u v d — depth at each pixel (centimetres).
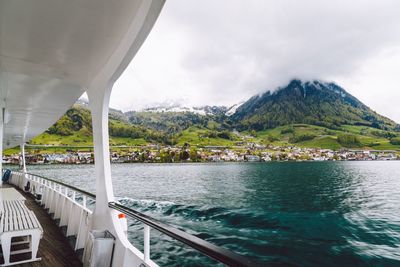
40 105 529
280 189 3756
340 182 4197
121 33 237
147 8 174
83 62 303
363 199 3100
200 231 1850
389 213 2469
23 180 1195
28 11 207
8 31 239
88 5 197
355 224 2164
